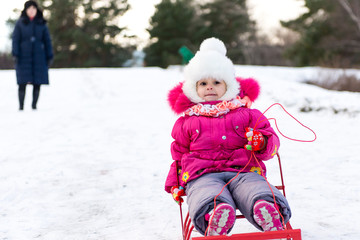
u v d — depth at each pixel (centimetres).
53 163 558
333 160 528
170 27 4425
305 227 327
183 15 4472
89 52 4656
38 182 480
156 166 539
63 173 513
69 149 636
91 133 753
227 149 296
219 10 4909
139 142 679
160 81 1662
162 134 735
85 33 4619
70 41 4706
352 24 3684
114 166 543
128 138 710
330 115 866
